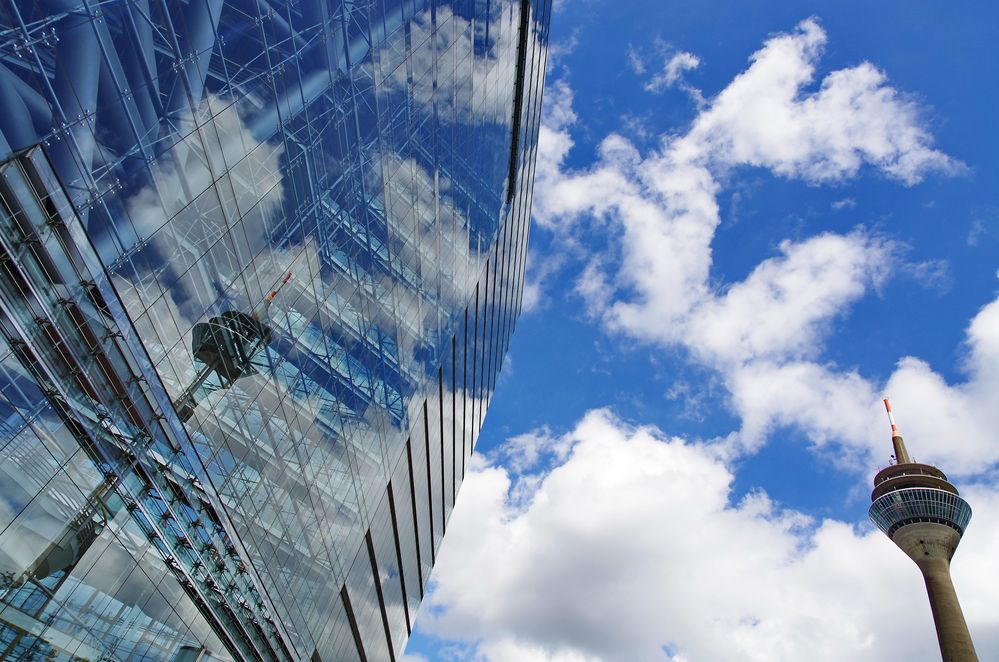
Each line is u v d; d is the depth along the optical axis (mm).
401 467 43750
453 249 46062
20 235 12891
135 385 16688
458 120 42312
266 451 24797
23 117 12648
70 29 13500
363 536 38438
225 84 18750
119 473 16422
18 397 13062
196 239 18469
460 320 52781
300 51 22469
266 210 21781
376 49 28516
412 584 58188
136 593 17938
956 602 154375
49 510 14180
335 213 27250
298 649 30797
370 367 34156
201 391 20109
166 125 16547
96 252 14781
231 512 22625
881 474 191125
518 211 73125
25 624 13984
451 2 38062
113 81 14781
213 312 19938
